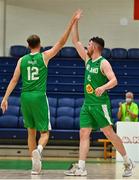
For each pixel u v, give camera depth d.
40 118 10.51
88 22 25.52
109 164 14.30
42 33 25.52
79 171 10.30
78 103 20.02
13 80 10.77
